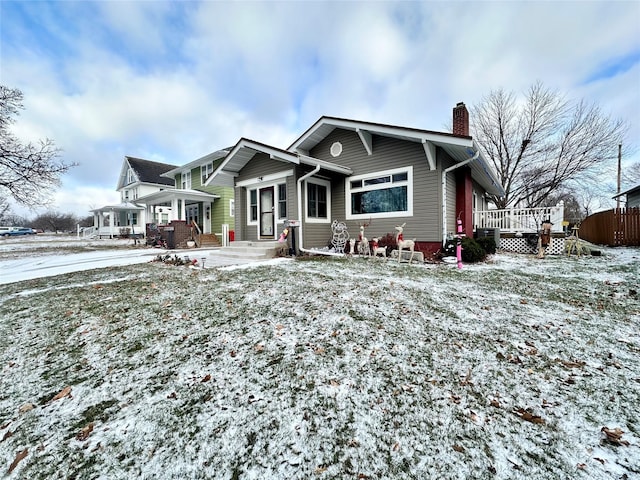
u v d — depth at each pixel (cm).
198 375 227
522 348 266
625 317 342
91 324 338
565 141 1736
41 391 211
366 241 877
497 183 1236
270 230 1005
